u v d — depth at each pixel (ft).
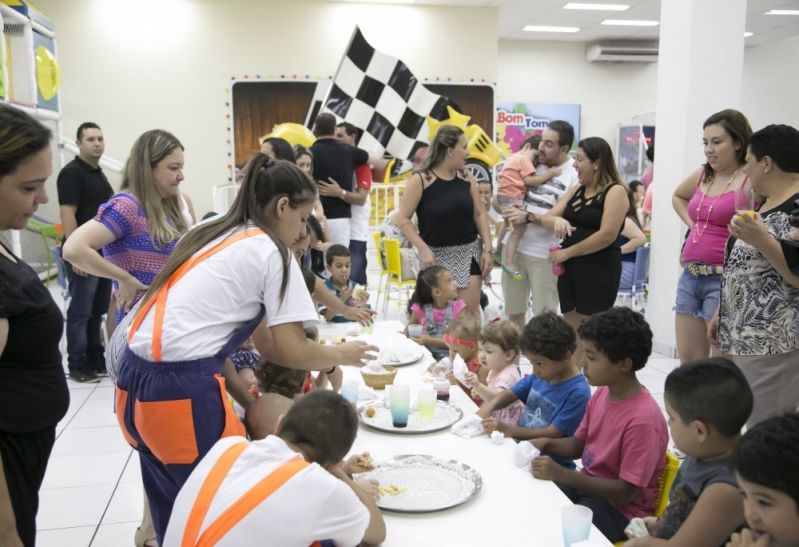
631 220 18.28
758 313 7.51
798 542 3.27
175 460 4.82
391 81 23.99
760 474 3.26
